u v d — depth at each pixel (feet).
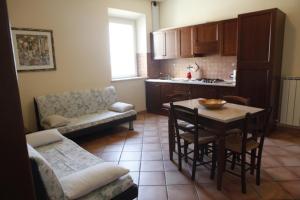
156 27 18.19
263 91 11.52
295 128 12.54
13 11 10.96
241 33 11.87
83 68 14.02
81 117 12.48
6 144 3.19
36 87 12.16
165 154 10.17
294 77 12.18
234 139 7.86
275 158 9.31
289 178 7.86
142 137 12.46
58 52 12.80
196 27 14.84
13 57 3.11
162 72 19.07
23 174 3.40
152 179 8.07
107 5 14.71
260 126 7.39
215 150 7.89
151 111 17.97
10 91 3.13
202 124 7.72
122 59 17.51
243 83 12.20
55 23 12.48
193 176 7.89
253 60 11.66
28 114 12.01
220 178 7.23
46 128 10.84
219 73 15.38
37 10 11.75
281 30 11.73
